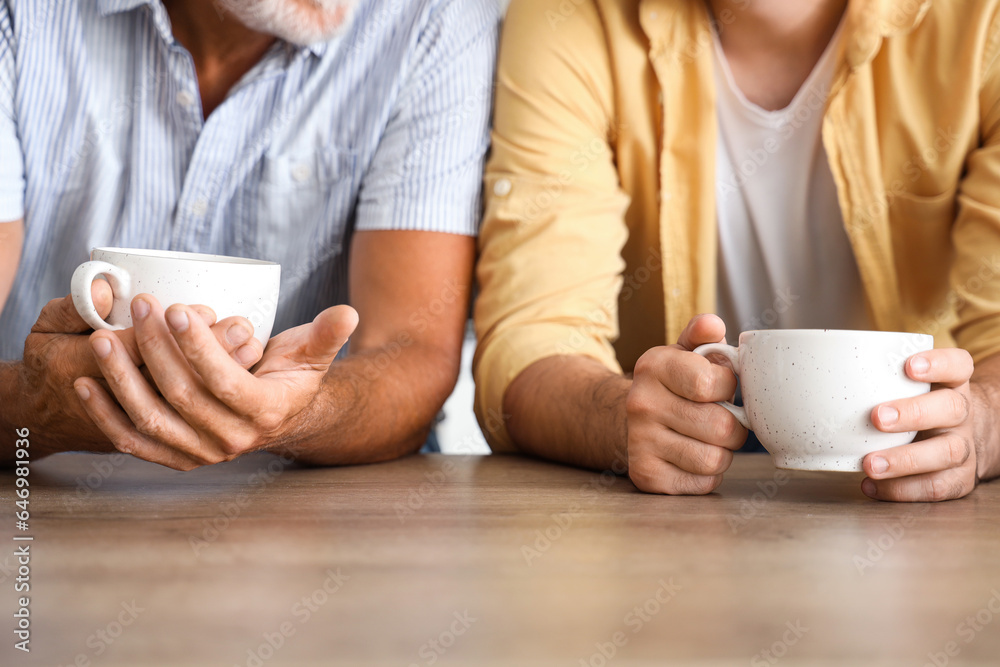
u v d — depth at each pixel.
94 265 0.63
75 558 0.44
